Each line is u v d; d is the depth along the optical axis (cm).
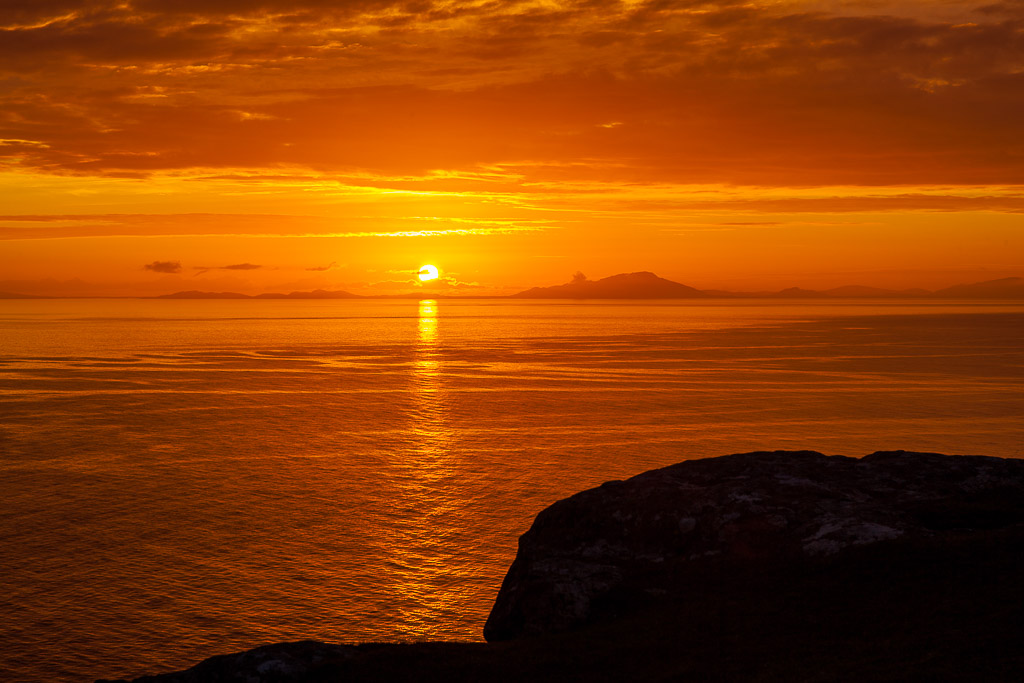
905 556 1839
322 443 11162
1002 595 1595
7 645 4872
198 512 7706
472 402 15275
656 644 1697
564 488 8719
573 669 1617
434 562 6406
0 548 6606
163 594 5684
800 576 1884
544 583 2077
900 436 11812
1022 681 1287
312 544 6794
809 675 1438
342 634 5112
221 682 1598
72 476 9094
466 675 1614
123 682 1609
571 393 16575
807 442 11319
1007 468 2397
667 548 2178
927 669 1376
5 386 17250
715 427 12544
